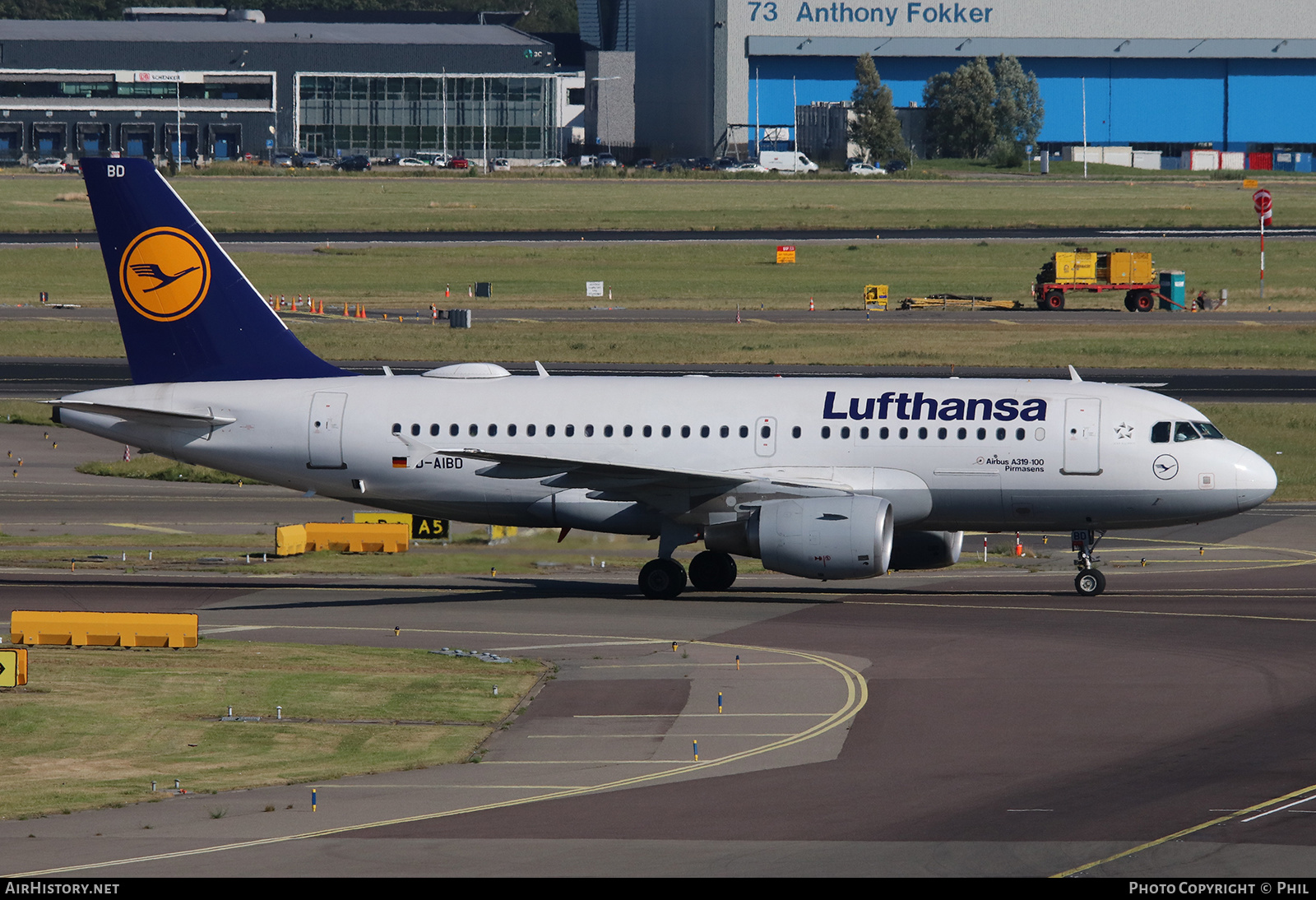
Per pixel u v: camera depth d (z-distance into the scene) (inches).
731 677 5128.0
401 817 3538.4
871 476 6668.3
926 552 6983.3
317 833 3405.5
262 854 3238.2
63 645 5541.3
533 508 6914.4
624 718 4584.2
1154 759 4035.4
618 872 3088.1
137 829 3440.0
